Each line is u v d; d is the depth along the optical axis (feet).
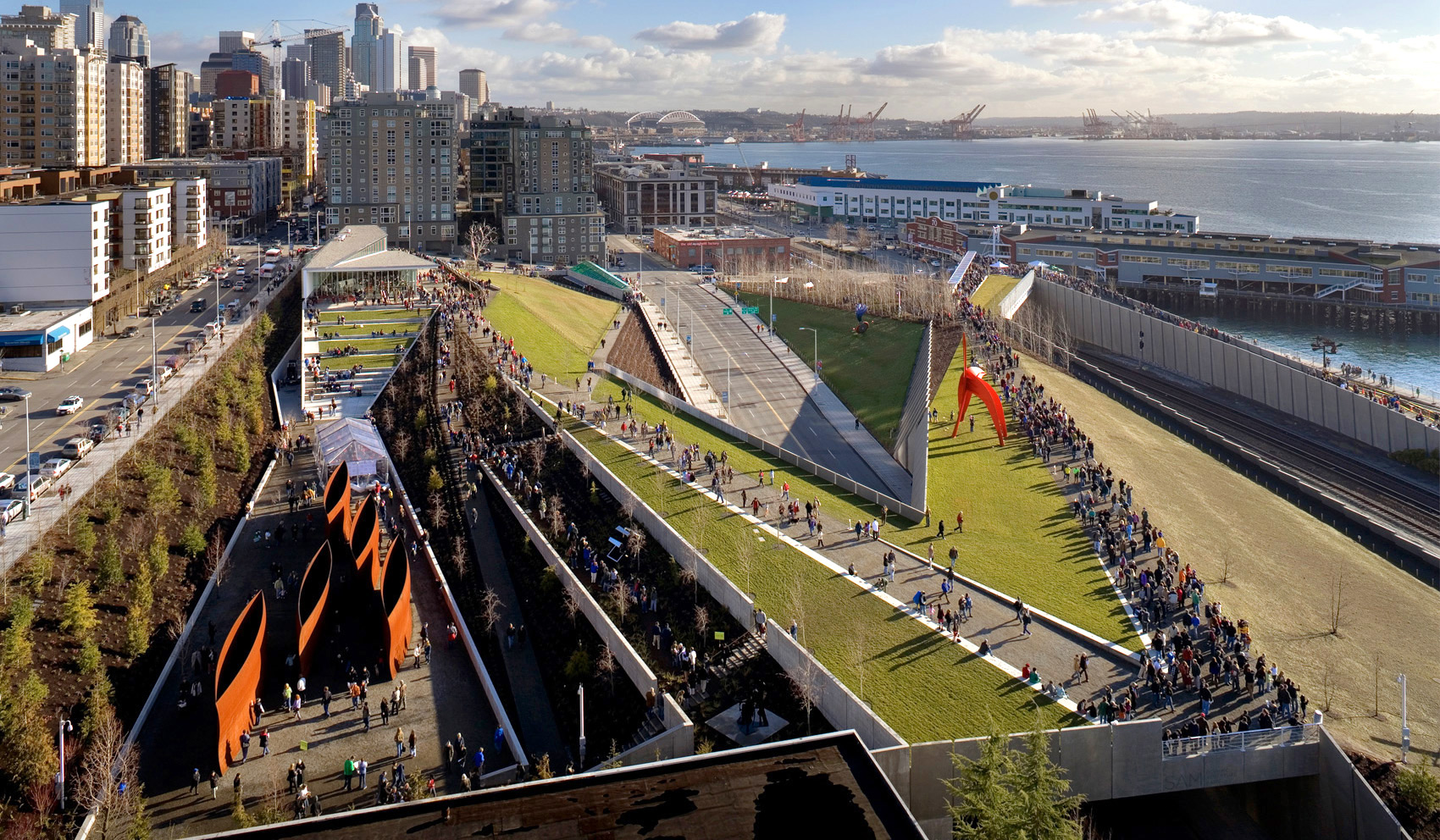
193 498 470.80
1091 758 281.33
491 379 617.62
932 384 643.04
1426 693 332.39
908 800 277.44
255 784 299.38
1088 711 295.28
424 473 524.11
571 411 572.51
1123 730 281.95
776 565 390.01
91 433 499.92
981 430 571.28
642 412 595.47
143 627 362.33
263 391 639.76
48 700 325.01
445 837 205.57
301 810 284.61
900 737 286.05
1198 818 298.97
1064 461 525.75
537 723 336.90
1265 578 417.90
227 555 434.71
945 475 508.53
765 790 220.84
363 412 624.18
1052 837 224.94
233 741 311.06
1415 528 505.66
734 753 234.38
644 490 460.14
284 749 317.22
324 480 517.96
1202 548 440.04
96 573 386.52
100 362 651.25
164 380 599.57
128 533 419.95
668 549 410.52
